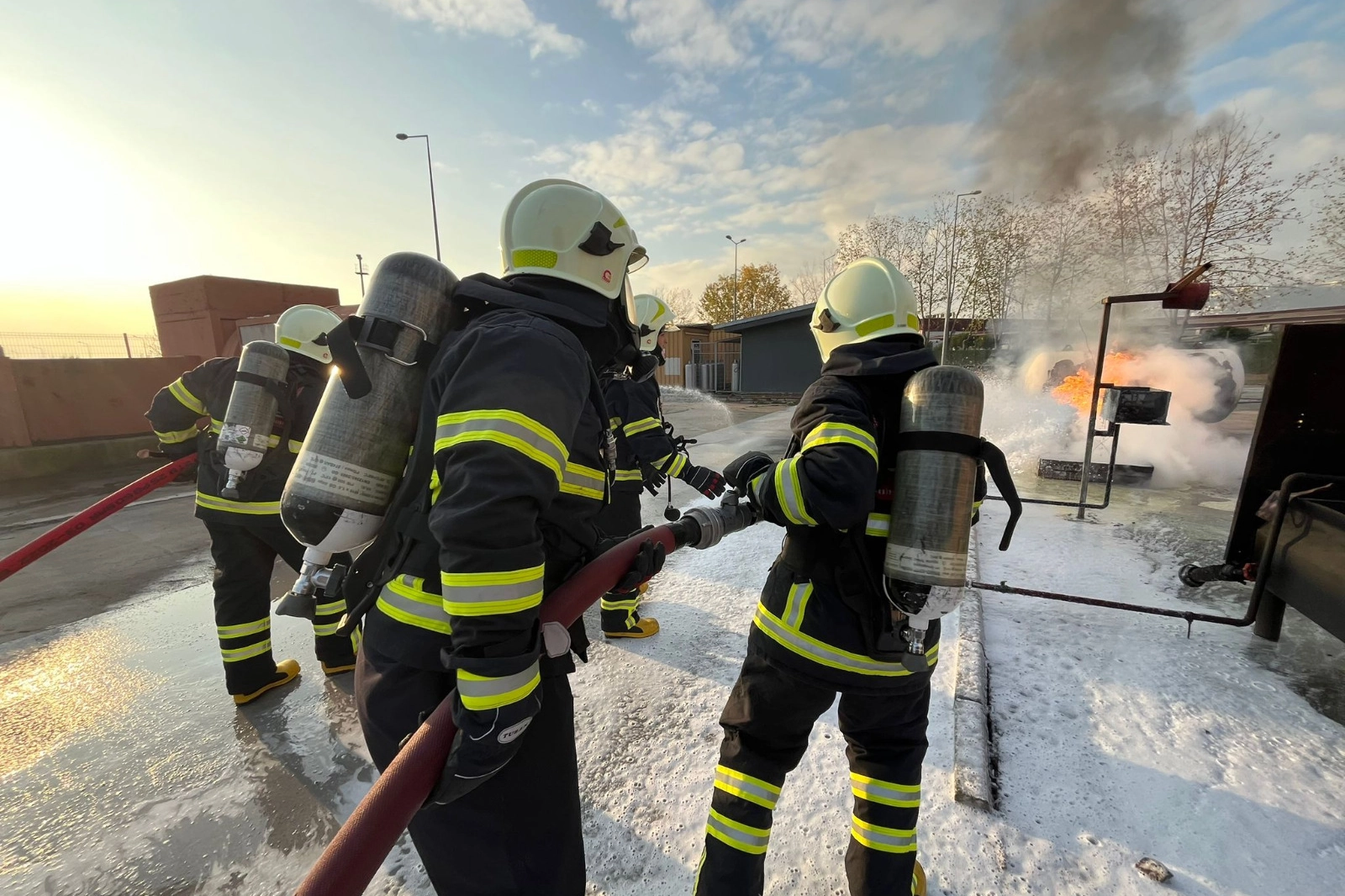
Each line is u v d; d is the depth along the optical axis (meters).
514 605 0.92
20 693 2.91
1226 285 18.28
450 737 0.94
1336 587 2.25
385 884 1.76
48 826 2.06
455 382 0.98
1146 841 1.81
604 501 1.29
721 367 27.23
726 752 1.59
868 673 1.39
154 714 2.70
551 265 1.18
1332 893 1.62
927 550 1.27
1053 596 3.12
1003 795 2.01
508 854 1.15
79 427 9.45
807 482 1.25
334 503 1.10
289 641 3.40
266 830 2.03
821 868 1.79
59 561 4.88
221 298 11.14
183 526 5.90
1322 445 2.84
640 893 1.74
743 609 3.61
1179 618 3.02
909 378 1.40
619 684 2.81
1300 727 2.26
